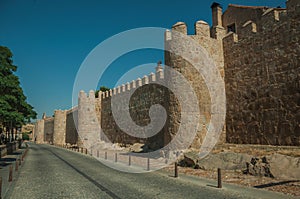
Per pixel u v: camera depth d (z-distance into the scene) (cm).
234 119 1670
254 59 1557
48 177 1155
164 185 916
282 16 1398
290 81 1330
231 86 1714
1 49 2022
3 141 4012
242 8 2211
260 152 1237
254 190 785
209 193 773
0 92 1931
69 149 3681
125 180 1040
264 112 1466
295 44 1317
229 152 1252
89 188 891
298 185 799
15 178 1140
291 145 1298
